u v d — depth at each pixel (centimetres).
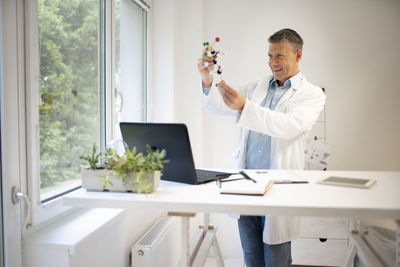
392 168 272
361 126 274
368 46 270
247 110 139
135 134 121
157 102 263
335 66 273
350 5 270
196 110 276
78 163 161
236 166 183
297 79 175
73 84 156
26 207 118
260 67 279
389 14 268
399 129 271
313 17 273
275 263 157
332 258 246
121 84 213
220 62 282
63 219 147
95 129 178
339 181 119
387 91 271
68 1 151
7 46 113
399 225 102
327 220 247
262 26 277
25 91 123
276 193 105
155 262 174
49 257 119
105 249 150
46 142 137
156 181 107
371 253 129
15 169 118
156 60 262
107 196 102
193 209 95
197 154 279
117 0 206
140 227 198
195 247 137
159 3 260
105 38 184
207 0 282
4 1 111
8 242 113
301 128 148
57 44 143
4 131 112
